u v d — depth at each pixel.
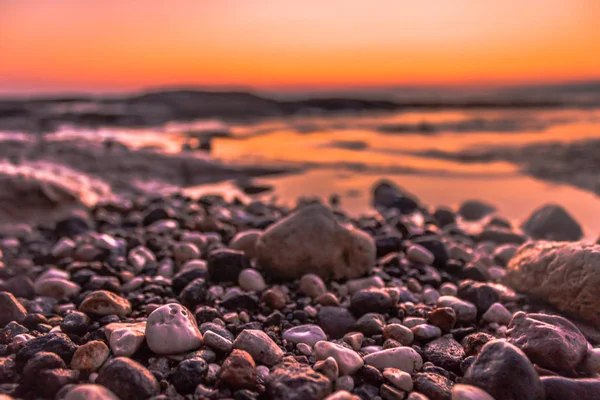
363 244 0.66
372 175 1.71
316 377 0.42
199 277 0.63
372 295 0.57
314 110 6.12
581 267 0.55
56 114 4.04
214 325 0.51
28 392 0.42
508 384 0.40
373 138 2.91
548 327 0.46
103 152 1.84
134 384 0.41
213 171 1.74
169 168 1.73
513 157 1.98
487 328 0.54
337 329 0.54
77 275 0.64
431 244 0.74
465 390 0.40
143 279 0.64
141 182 1.55
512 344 0.46
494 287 0.62
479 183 1.54
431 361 0.48
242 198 1.38
